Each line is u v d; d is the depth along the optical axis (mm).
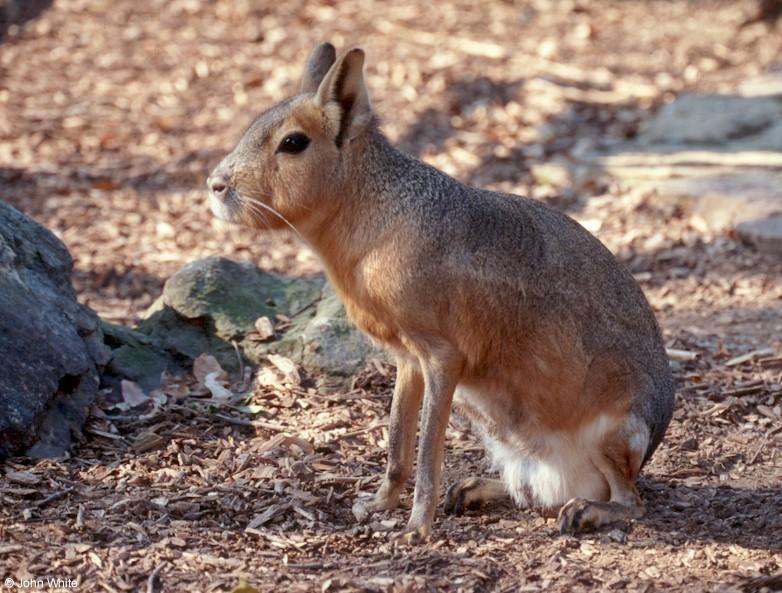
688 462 7504
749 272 11367
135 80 17359
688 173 13719
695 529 6559
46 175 14180
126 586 5703
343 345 8438
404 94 16750
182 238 12523
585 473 6723
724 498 6977
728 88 17016
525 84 17062
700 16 20328
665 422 6863
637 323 6715
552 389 6504
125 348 8375
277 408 7996
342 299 6633
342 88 6371
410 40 18750
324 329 8508
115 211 13234
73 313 7910
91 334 7996
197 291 8680
